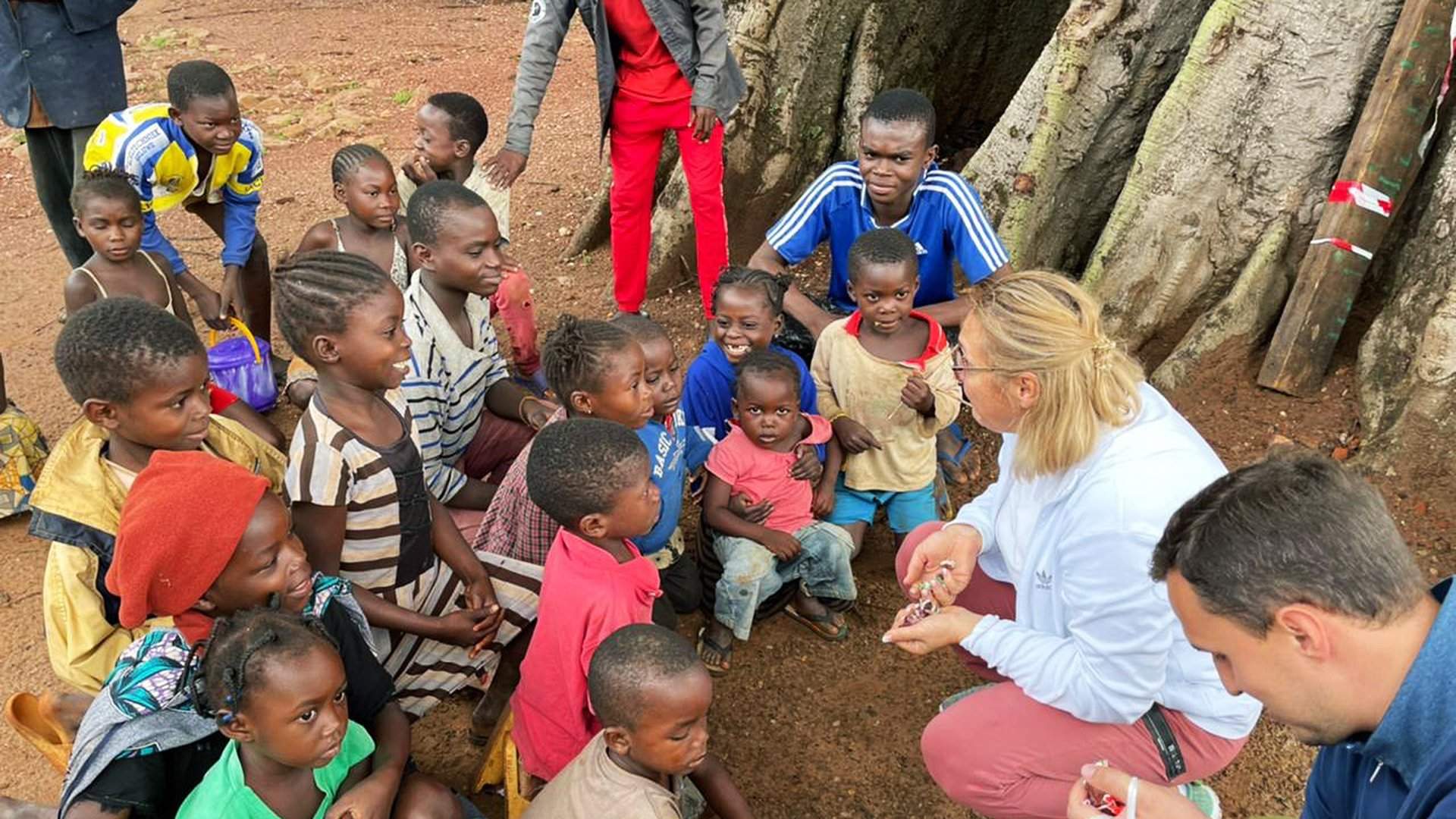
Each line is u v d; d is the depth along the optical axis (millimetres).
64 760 2639
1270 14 3898
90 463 2596
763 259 3980
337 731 2100
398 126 8203
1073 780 2480
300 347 2572
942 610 2598
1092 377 2248
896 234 3395
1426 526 3604
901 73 5707
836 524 3590
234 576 2238
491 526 3234
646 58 4480
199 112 4164
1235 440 4020
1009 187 4625
